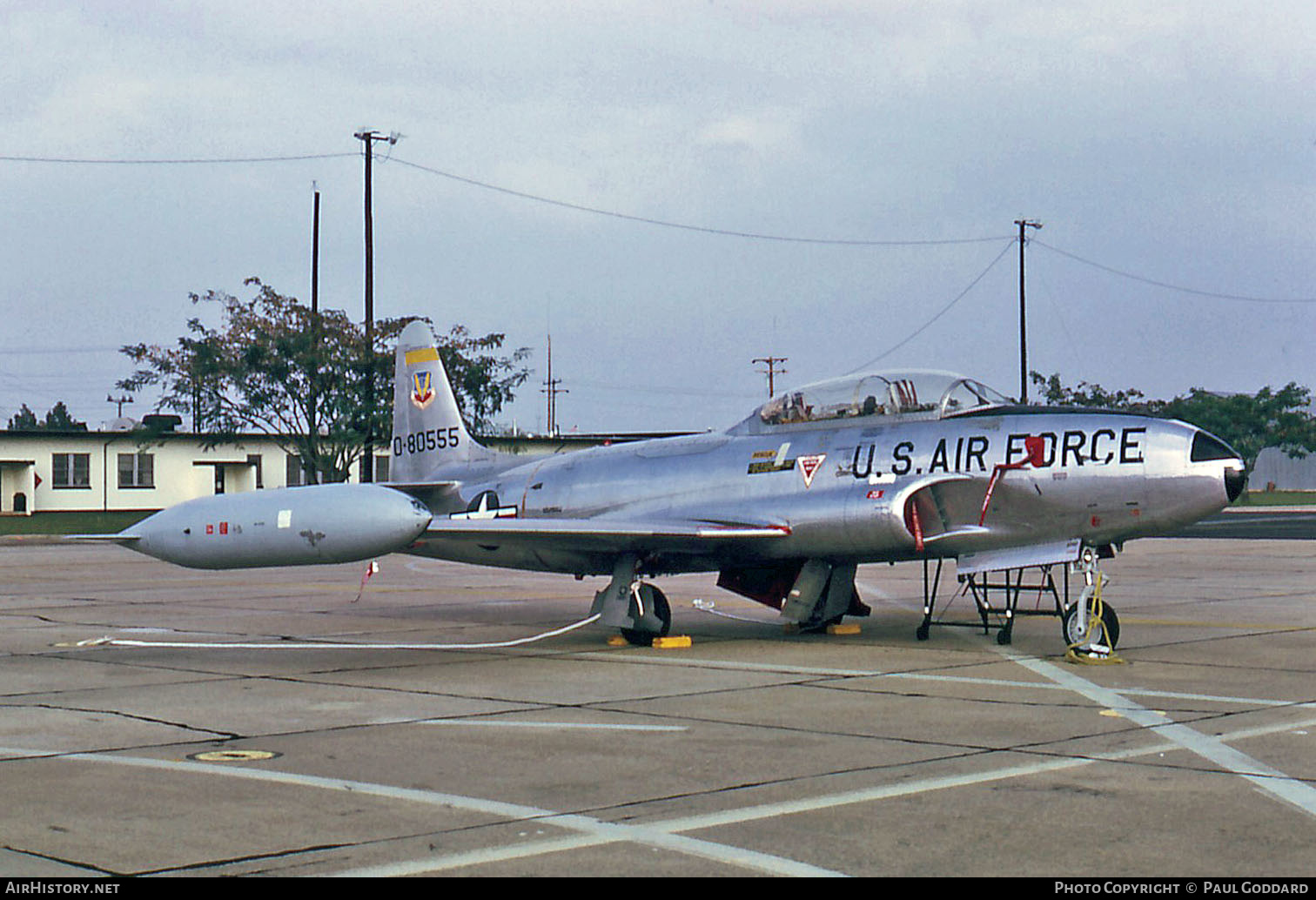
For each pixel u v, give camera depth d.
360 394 51.62
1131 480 13.36
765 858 6.12
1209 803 7.09
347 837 6.55
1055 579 24.88
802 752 8.62
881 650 14.48
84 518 62.91
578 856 6.20
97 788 7.70
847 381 15.62
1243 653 13.77
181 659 14.20
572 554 16.67
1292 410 83.19
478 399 53.62
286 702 11.06
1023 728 9.45
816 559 15.49
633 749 8.82
